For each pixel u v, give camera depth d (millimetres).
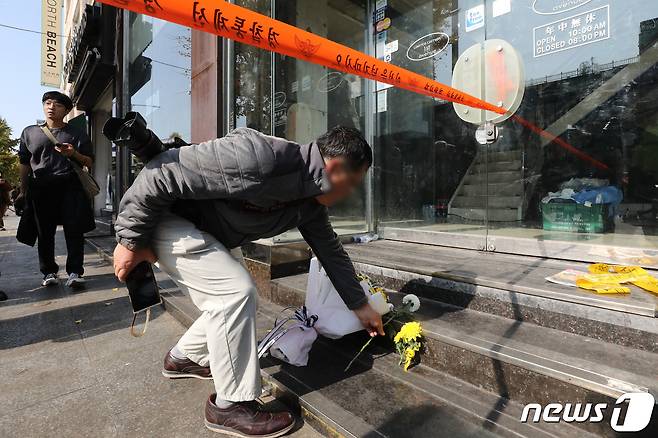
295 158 1324
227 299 1469
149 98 5633
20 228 3617
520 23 2951
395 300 2293
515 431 1352
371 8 3988
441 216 3520
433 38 3496
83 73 8242
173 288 3322
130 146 1266
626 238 2531
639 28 2436
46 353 2289
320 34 3789
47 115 3484
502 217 3135
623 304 1588
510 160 3076
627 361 1445
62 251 5957
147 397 1805
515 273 2211
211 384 1923
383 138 3924
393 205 3830
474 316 2018
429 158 3582
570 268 2312
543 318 1841
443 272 2266
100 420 1625
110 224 7121
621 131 2547
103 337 2531
